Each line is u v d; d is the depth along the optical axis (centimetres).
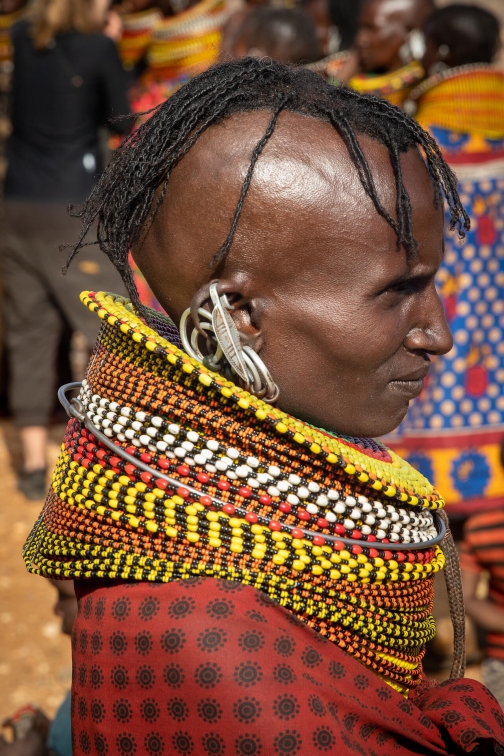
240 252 108
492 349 379
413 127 113
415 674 126
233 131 109
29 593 438
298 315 109
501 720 121
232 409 111
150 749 103
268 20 412
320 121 109
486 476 381
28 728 227
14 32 507
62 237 490
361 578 112
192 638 101
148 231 116
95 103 502
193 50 529
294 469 111
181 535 109
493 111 374
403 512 118
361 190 106
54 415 610
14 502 517
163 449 111
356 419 116
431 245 112
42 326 513
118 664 105
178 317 119
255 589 105
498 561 322
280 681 99
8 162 510
